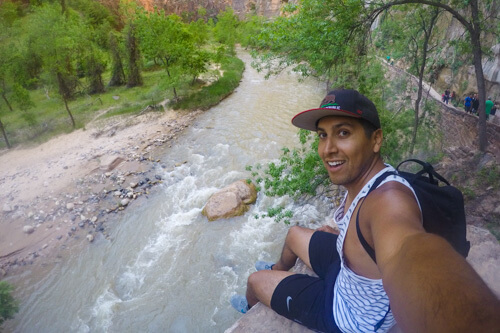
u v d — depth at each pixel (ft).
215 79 84.12
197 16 230.68
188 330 24.17
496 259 7.20
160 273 29.25
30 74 86.12
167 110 68.80
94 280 29.40
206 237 32.63
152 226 35.04
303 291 5.81
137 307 26.30
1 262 32.22
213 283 27.61
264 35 29.07
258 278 6.59
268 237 31.91
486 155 30.50
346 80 35.01
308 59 28.86
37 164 50.70
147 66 108.06
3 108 70.08
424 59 34.04
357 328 4.70
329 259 6.54
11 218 38.14
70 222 36.63
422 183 3.43
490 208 24.85
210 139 54.19
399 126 35.47
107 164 47.19
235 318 24.56
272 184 29.07
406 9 31.89
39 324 26.09
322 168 28.32
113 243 33.35
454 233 3.36
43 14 90.68
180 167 46.29
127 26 90.58
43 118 68.08
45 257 32.42
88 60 84.48
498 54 46.91
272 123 58.75
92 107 72.95
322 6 25.32
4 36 80.79
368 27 26.66
